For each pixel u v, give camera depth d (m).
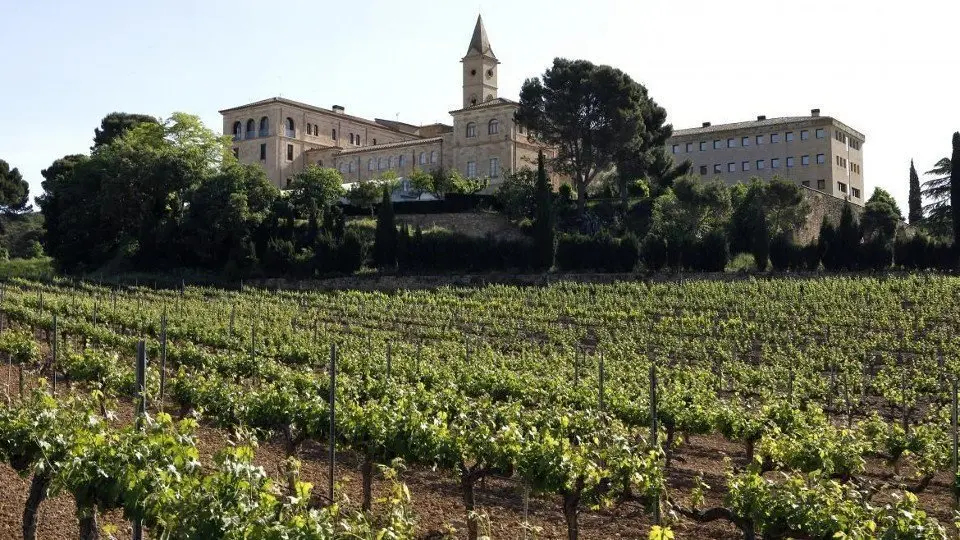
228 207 67.31
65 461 9.73
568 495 12.61
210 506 8.46
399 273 63.91
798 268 59.97
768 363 36.41
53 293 51.84
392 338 40.59
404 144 96.06
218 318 40.72
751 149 98.19
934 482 19.47
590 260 61.62
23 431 10.59
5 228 98.44
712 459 21.42
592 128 74.19
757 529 11.73
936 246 58.31
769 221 71.81
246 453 9.30
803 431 17.59
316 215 69.88
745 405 25.41
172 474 9.05
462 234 66.56
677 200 71.31
